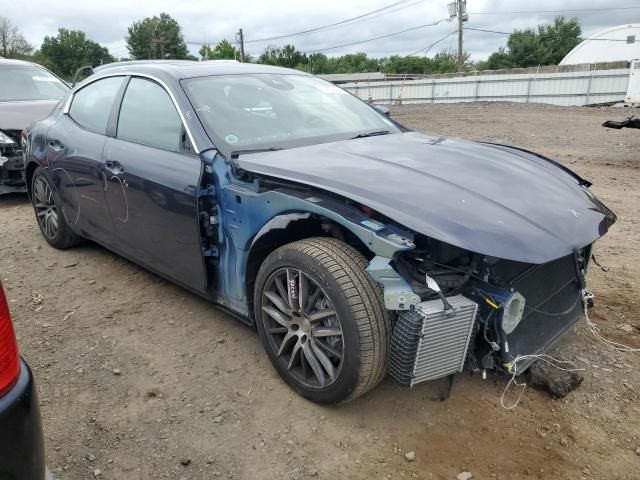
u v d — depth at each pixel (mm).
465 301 2441
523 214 2588
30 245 5277
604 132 14070
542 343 2824
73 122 4574
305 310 2727
